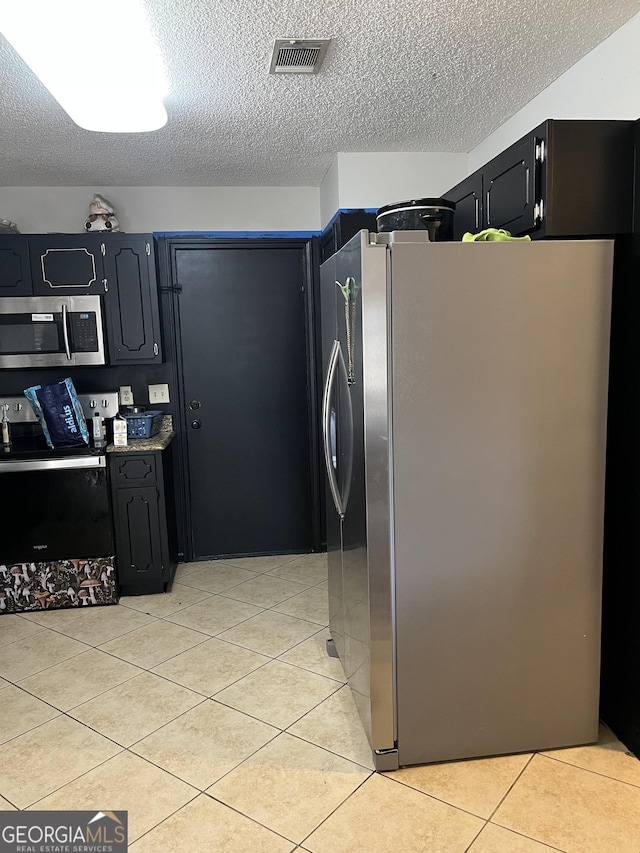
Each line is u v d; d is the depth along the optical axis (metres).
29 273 3.60
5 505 3.37
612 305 2.12
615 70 2.23
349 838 1.75
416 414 1.95
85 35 1.86
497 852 1.69
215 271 4.10
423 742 2.06
